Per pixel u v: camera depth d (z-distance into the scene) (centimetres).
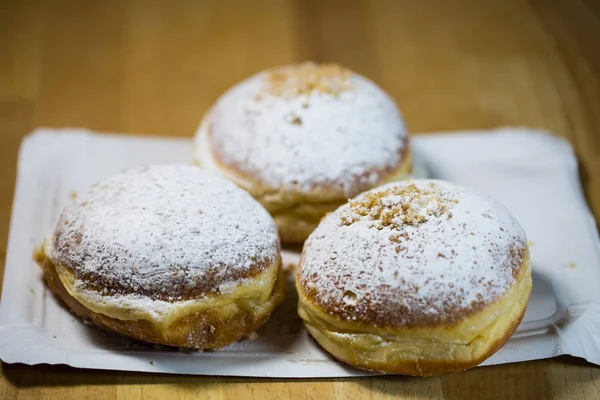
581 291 37
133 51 51
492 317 33
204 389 34
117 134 46
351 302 33
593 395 34
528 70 50
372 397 34
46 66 49
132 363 34
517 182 43
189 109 48
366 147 39
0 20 52
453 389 34
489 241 33
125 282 34
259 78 43
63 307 36
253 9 53
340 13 53
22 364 35
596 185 43
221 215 35
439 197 35
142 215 35
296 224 39
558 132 47
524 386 35
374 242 34
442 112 48
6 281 37
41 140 44
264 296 35
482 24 53
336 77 42
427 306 32
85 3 53
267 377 35
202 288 34
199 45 51
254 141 39
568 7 54
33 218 40
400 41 52
